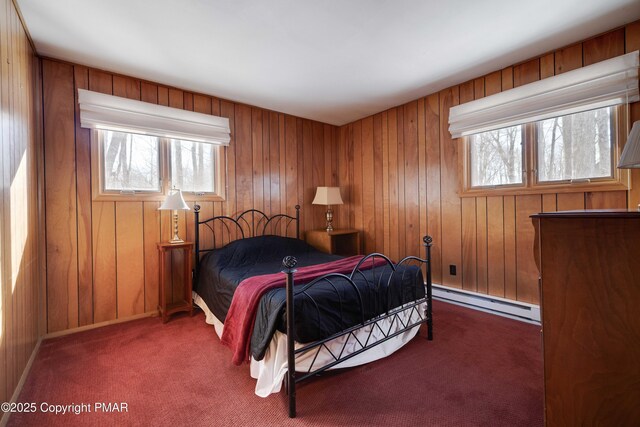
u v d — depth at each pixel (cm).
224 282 240
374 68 270
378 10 191
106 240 266
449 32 216
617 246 92
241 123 353
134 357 208
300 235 409
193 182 319
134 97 280
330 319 174
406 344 223
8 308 155
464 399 161
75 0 176
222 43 226
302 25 205
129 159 280
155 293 291
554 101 240
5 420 143
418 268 244
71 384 176
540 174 257
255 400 162
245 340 179
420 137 345
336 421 146
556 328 103
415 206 352
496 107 273
